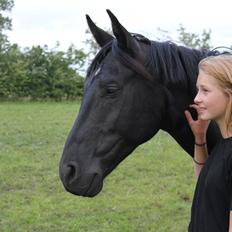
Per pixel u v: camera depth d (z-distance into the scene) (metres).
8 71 23.97
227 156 1.85
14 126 13.30
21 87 24.23
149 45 2.43
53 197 6.52
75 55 24.75
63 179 2.35
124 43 2.33
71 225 5.46
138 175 7.75
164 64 2.37
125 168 8.12
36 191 6.82
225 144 1.90
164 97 2.40
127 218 5.69
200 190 1.95
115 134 2.37
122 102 2.34
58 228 5.40
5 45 24.59
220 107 1.91
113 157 2.39
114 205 6.16
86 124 2.36
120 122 2.35
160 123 2.46
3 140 10.88
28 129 12.67
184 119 2.45
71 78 24.70
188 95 2.42
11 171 7.88
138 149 9.87
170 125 2.49
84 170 2.34
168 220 5.65
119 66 2.34
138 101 2.35
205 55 2.41
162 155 9.30
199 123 2.29
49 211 5.95
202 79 1.94
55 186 7.07
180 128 2.49
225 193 1.85
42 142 10.72
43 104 22.22
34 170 7.99
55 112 17.80
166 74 2.37
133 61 2.33
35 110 18.69
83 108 2.39
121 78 2.33
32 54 24.38
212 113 1.92
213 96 1.91
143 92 2.36
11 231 5.33
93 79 2.38
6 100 23.92
